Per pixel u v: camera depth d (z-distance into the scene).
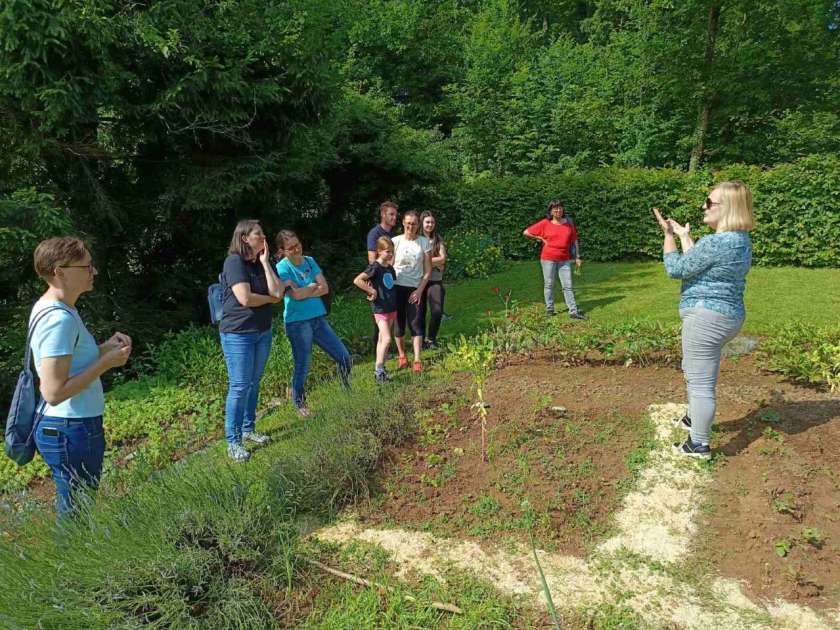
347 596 2.89
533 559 3.15
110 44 7.02
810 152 16.50
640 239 13.42
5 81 6.27
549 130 21.22
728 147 16.30
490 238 14.23
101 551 2.84
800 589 2.83
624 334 6.13
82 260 2.96
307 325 5.07
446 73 25.33
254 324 4.42
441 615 2.78
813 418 4.25
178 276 9.68
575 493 3.62
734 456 3.88
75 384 2.89
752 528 3.21
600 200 13.77
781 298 8.63
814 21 14.20
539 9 29.66
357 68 22.36
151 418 6.04
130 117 7.92
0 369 7.07
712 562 3.07
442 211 16.62
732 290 3.52
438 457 4.04
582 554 3.18
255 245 4.38
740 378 5.36
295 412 5.38
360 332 8.05
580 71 21.59
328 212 15.62
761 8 14.21
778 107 15.55
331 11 10.30
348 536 3.41
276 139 9.44
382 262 5.70
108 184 8.71
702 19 14.59
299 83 9.02
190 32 7.63
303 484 3.73
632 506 3.52
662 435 4.20
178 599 2.67
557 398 4.96
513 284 11.56
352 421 4.32
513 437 4.25
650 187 13.23
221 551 3.00
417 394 5.01
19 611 2.48
